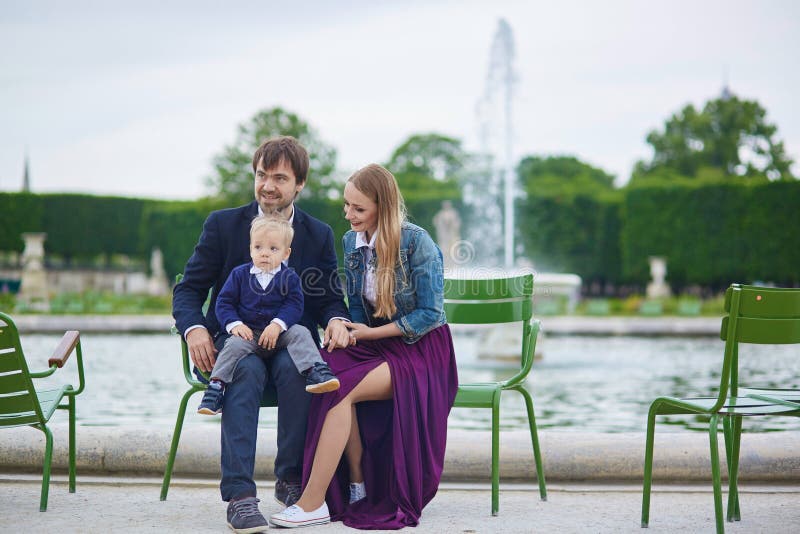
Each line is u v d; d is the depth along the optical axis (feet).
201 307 11.76
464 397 11.30
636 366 36.06
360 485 11.15
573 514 11.04
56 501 11.49
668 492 12.30
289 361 10.90
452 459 12.90
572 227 103.65
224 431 10.48
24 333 51.72
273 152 11.68
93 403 23.20
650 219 93.09
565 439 13.04
